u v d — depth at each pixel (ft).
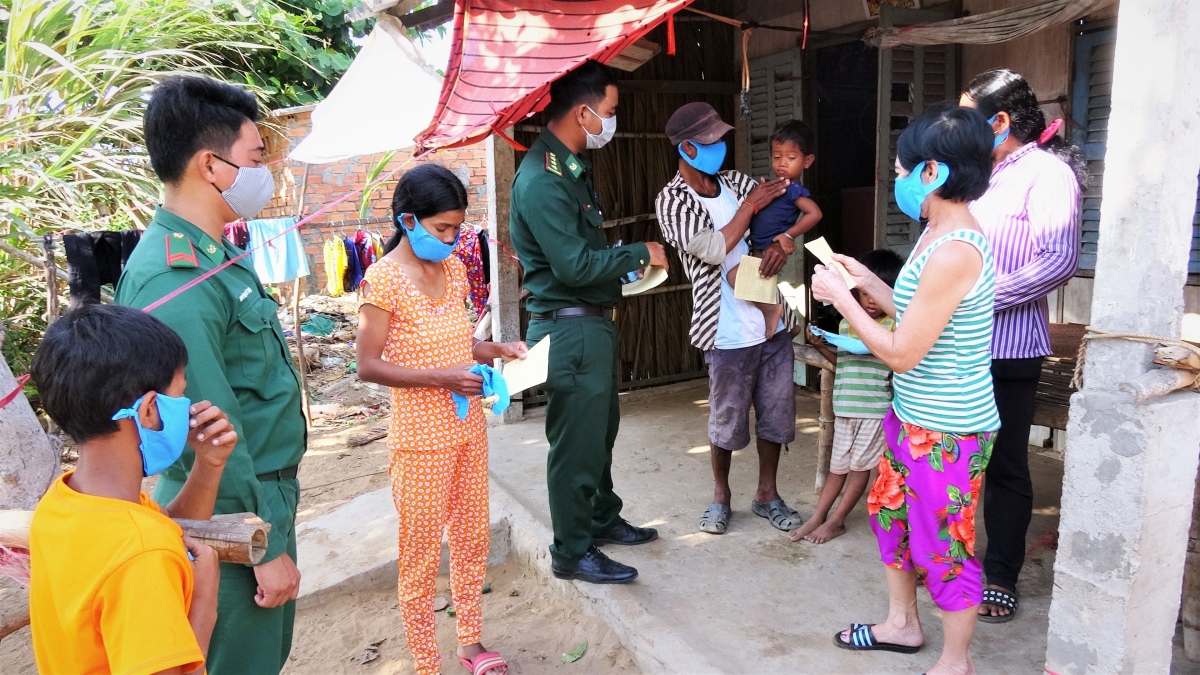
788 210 11.44
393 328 8.08
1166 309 6.49
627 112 18.17
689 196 11.03
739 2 18.42
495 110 9.50
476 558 9.02
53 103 19.48
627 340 19.35
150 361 4.41
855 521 11.84
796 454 14.89
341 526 13.05
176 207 5.87
